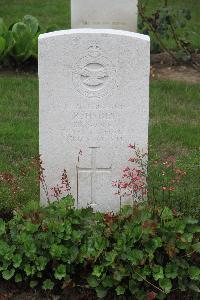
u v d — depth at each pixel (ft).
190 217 16.96
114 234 16.80
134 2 28.14
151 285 16.39
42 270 16.81
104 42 17.43
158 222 16.94
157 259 16.51
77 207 18.78
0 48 32.37
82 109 17.95
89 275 16.62
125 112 17.95
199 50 35.86
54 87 17.78
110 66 17.60
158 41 35.73
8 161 23.38
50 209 17.44
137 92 17.78
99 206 18.78
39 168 18.38
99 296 16.31
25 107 28.17
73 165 18.44
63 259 16.57
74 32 17.39
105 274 16.39
